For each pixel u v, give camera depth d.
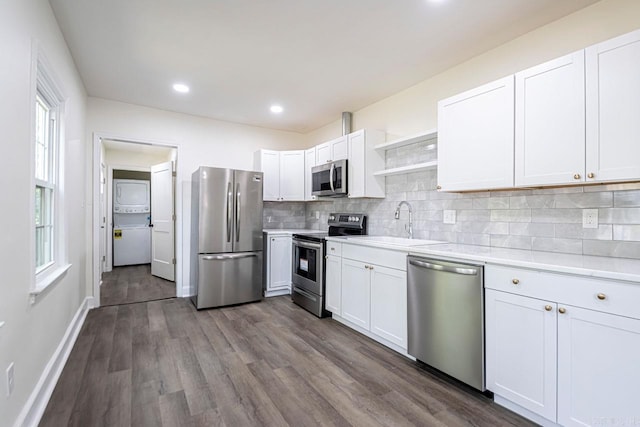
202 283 3.67
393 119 3.57
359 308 2.91
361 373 2.23
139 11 2.11
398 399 1.92
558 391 1.57
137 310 3.63
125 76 3.14
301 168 4.63
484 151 2.24
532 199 2.28
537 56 2.29
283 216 5.09
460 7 2.06
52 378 2.00
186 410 1.79
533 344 1.67
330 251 3.34
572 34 2.11
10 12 1.41
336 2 2.03
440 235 2.94
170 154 5.76
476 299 1.92
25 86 1.59
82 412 1.76
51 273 2.11
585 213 2.01
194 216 4.00
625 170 1.60
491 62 2.59
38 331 1.77
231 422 1.69
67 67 2.53
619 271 1.41
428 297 2.21
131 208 6.60
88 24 2.25
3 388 1.31
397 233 3.41
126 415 1.74
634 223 1.81
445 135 2.52
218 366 2.31
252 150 4.84
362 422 1.70
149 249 6.71
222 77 3.15
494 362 1.85
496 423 1.70
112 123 3.82
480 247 2.46
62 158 2.41
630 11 1.87
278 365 2.33
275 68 2.95
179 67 2.94
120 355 2.47
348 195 3.66
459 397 1.94
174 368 2.27
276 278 4.32
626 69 1.60
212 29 2.33
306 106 3.97
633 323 1.34
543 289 1.63
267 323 3.23
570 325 1.53
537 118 1.95
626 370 1.36
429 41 2.48
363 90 3.44
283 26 2.29
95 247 3.71
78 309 3.05
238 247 3.92
